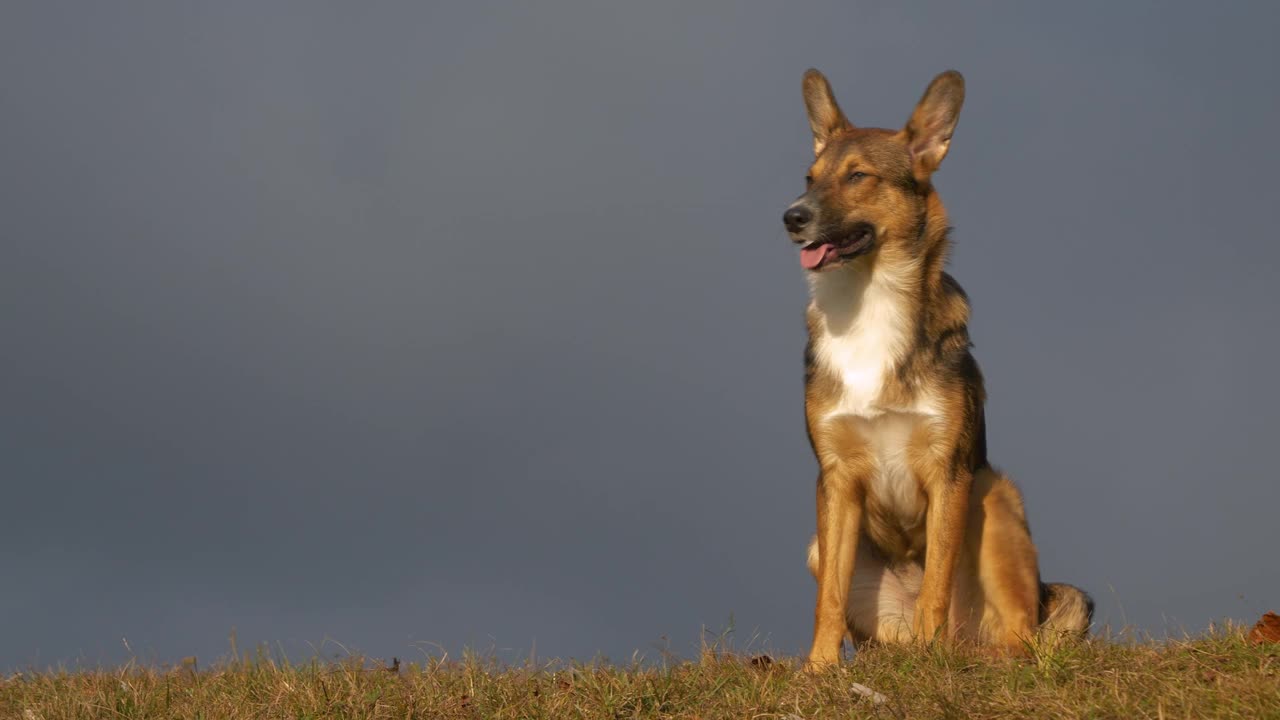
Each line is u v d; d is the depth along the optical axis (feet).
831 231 32.68
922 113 34.01
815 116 36.81
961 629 33.96
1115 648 28.30
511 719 26.50
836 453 33.35
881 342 32.83
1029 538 33.47
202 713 27.45
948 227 34.14
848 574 33.40
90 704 29.09
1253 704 22.59
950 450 32.42
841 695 26.21
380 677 29.76
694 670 29.37
